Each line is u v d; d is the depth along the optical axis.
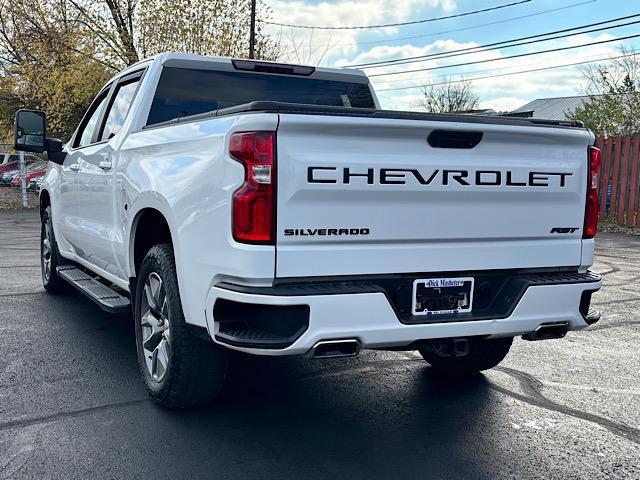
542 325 3.55
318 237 3.07
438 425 3.80
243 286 3.04
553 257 3.67
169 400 3.75
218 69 5.01
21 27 24.67
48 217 7.00
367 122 3.07
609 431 3.76
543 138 3.54
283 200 2.99
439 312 3.39
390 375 4.73
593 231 3.80
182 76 4.87
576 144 3.68
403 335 3.19
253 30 22.06
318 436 3.61
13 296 7.11
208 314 3.22
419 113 3.20
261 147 2.96
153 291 3.97
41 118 6.19
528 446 3.54
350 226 3.13
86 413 3.84
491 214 3.47
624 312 6.95
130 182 4.27
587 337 5.93
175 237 3.51
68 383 4.35
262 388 4.39
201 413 3.88
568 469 3.27
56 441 3.45
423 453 3.42
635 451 3.50
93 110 6.19
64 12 23.22
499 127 3.37
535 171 3.54
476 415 3.97
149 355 4.03
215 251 3.17
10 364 4.73
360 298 3.06
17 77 25.42
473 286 3.47
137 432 3.58
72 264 6.82
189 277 3.39
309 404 4.10
